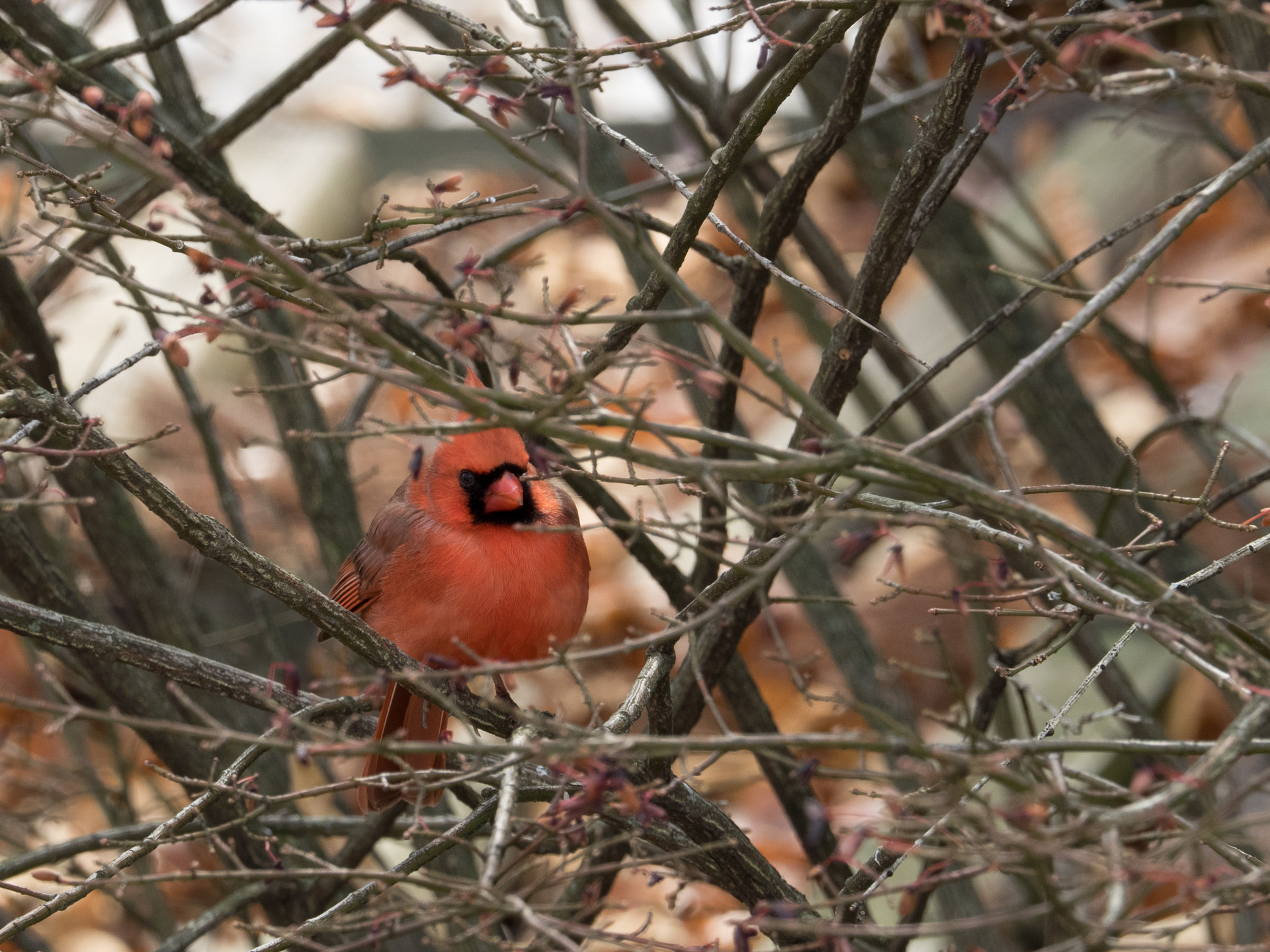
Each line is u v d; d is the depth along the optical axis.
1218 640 3.74
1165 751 3.88
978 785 4.54
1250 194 12.29
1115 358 12.07
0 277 6.80
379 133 15.41
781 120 13.64
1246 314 11.90
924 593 4.31
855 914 5.04
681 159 14.09
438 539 6.22
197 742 7.44
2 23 6.38
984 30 3.93
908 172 5.23
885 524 3.83
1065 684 10.20
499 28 6.41
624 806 3.88
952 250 8.85
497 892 3.71
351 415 8.20
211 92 15.49
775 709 11.02
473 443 6.22
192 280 13.37
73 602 6.77
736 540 4.04
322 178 15.03
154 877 4.18
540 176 14.89
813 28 7.38
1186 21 8.99
